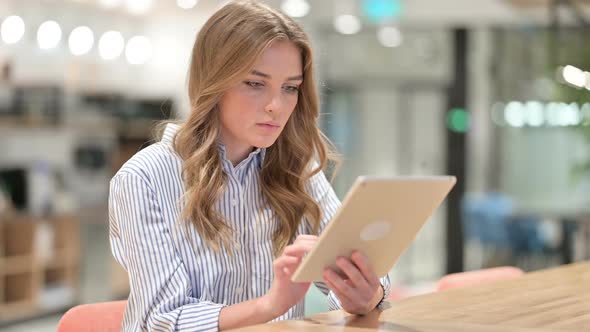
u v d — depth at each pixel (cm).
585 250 770
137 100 768
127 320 182
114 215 184
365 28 836
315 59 191
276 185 197
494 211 809
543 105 777
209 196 184
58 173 711
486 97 808
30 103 674
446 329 153
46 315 666
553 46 701
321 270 155
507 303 183
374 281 157
